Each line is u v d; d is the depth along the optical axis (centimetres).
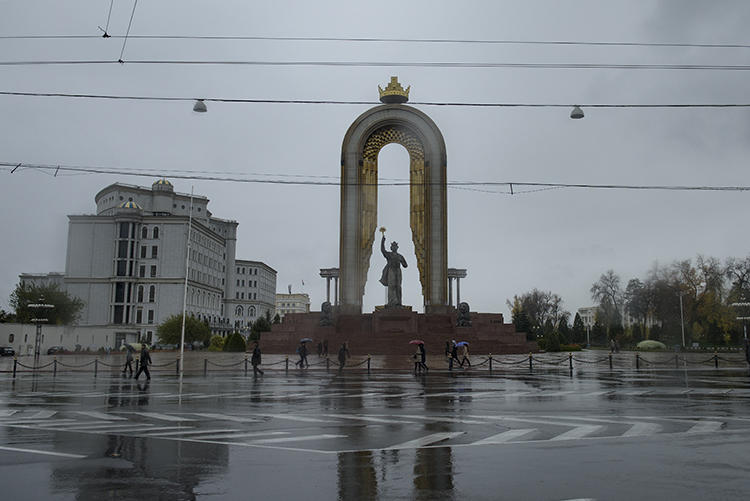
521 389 2216
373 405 1689
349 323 5359
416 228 5756
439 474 817
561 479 787
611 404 1691
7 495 710
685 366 3944
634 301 9606
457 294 7838
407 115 5784
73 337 7750
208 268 11381
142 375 3219
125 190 10956
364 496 708
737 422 1321
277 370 3528
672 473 819
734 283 8494
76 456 945
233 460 913
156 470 845
